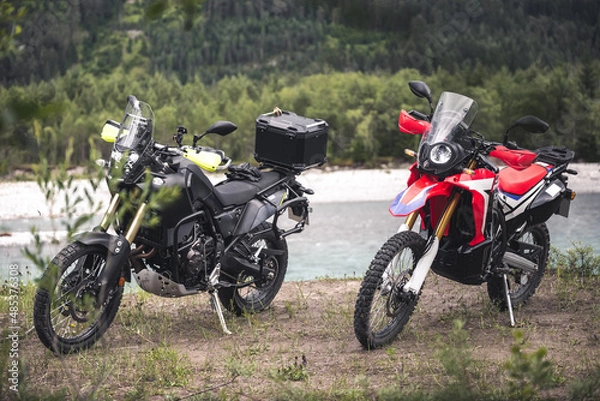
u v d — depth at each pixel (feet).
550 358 15.85
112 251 16.61
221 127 18.70
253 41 250.98
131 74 241.35
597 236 58.75
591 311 20.10
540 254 20.83
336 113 167.32
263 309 21.08
